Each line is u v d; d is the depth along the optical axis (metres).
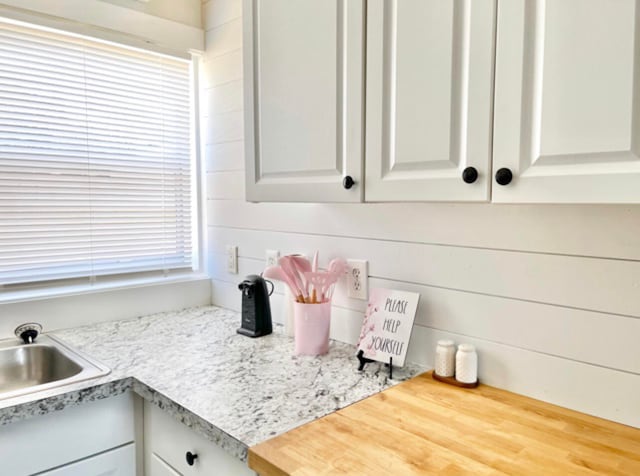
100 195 1.85
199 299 2.13
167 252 2.08
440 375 1.23
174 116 2.07
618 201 0.71
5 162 1.61
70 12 1.70
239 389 1.19
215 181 2.10
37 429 1.16
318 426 0.99
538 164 0.79
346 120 1.09
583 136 0.74
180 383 1.23
